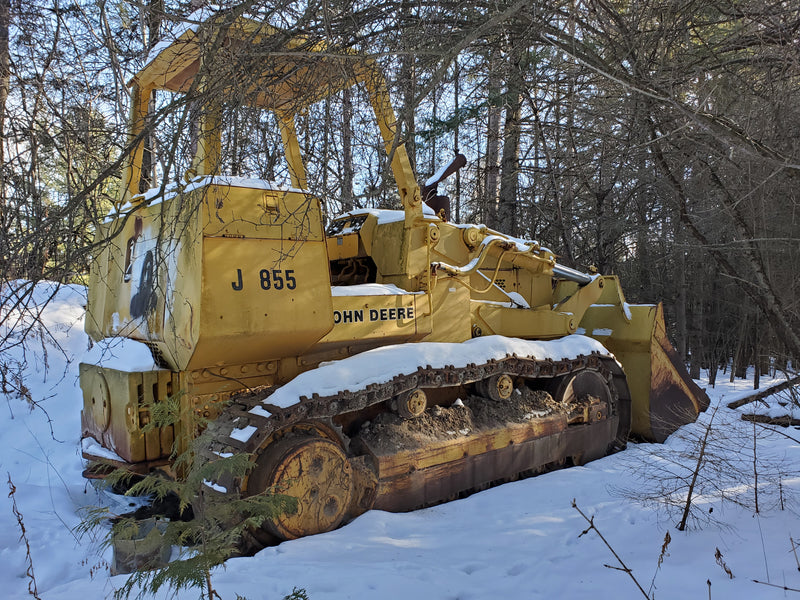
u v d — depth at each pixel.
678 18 4.02
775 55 3.75
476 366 5.07
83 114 3.70
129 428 4.14
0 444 6.18
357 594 3.06
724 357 20.12
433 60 3.46
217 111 3.11
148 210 4.48
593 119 5.93
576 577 3.21
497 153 10.98
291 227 4.19
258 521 2.70
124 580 3.41
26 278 2.96
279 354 4.38
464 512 4.54
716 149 4.01
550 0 3.56
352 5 3.24
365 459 4.47
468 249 5.76
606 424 6.13
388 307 4.86
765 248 4.49
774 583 2.91
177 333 3.95
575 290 7.37
